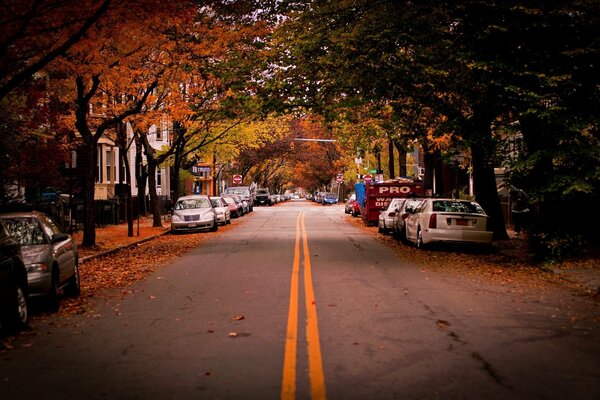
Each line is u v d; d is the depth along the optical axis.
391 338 7.52
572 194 15.01
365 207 32.88
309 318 8.73
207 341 7.47
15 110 17.28
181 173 41.47
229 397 5.39
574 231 15.15
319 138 69.62
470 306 9.68
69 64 14.51
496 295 10.75
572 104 13.98
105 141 36.78
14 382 5.90
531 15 13.49
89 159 19.42
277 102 18.27
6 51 11.20
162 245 22.12
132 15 12.41
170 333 7.95
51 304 9.56
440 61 15.76
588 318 8.80
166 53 17.98
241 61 17.88
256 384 5.74
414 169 49.97
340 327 8.14
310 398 5.34
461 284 12.01
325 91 18.19
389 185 31.94
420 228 18.89
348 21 16.42
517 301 10.17
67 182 23.31
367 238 24.17
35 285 8.97
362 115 22.28
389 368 6.23
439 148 24.30
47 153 19.38
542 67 13.73
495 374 6.04
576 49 13.04
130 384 5.80
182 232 29.08
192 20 15.56
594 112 13.83
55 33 12.17
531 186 14.60
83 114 18.84
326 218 41.50
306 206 75.50
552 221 14.88
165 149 36.16
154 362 6.55
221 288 11.71
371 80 17.20
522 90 13.31
